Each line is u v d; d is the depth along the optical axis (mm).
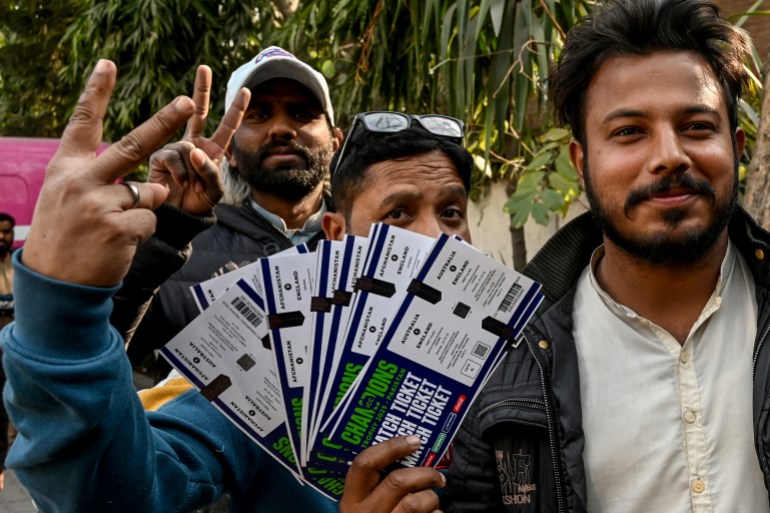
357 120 1669
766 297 1587
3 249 6066
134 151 1113
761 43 5383
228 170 2943
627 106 1493
